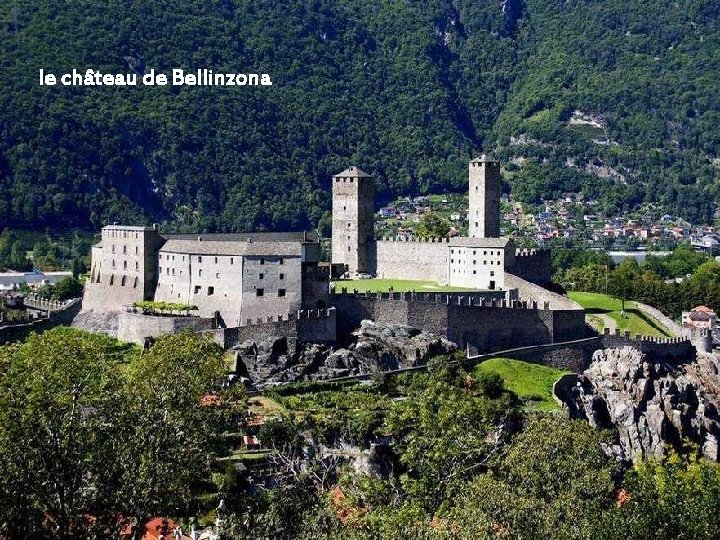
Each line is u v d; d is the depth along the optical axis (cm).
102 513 16562
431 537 16712
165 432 17938
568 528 18525
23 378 19075
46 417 16900
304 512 18775
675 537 17838
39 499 16412
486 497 19312
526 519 19062
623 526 18112
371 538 17012
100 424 17612
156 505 17225
